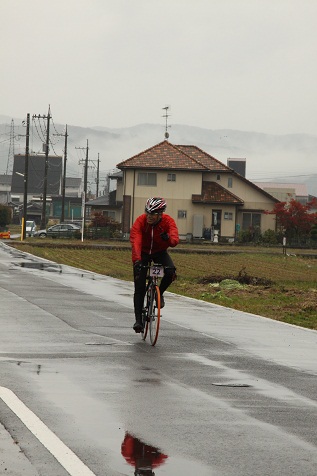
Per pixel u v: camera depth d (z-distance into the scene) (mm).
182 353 21375
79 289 41531
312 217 139125
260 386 17047
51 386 16141
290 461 11250
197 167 141000
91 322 27359
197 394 15922
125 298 37500
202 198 141250
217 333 26141
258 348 23000
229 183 145625
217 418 13844
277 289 49844
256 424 13492
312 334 27000
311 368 19719
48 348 21266
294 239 137875
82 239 125750
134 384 16719
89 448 11586
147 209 22500
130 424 13195
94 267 70188
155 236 22828
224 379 17703
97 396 15344
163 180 141125
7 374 17281
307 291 49031
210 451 11680
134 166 139750
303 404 15328
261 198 145375
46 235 148875
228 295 45562
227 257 95250
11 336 23203
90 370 18203
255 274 69938
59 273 54188
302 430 13156
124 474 10453
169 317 30719
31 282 44625
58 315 29078
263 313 35812
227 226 142625
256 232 141750
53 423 13023
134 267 22547
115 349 21562
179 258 90500
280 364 20188
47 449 11414
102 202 159375
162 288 23141
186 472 10625
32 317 28125
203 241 138500
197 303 37438
